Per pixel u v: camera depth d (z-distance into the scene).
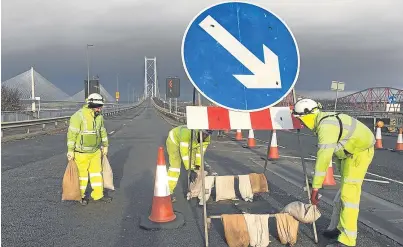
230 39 4.18
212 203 6.09
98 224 5.06
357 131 3.97
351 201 4.10
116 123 34.19
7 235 4.62
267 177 8.49
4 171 9.17
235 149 14.36
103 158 6.49
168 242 4.40
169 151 6.12
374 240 4.48
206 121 4.33
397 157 12.34
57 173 8.92
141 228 4.90
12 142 16.56
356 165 4.07
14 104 36.97
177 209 5.78
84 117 5.93
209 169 9.49
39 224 5.05
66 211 5.69
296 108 4.17
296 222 4.31
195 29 4.11
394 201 6.38
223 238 4.54
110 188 6.54
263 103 4.20
